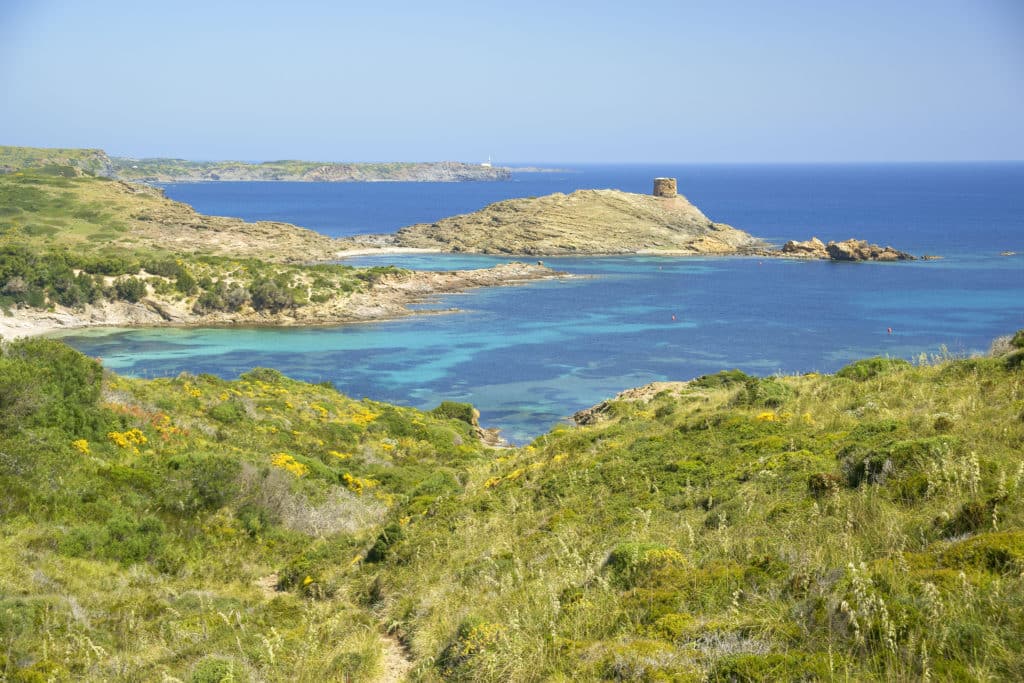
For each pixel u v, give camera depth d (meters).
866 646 7.02
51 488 20.62
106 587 16.22
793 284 136.50
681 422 21.81
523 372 79.19
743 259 171.25
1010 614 6.75
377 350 89.94
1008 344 20.98
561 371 79.50
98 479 22.03
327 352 88.81
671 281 141.38
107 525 19.30
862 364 23.80
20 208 157.12
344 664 11.13
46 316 99.44
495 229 189.75
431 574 14.83
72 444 23.98
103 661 12.02
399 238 196.38
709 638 8.01
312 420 38.88
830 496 11.65
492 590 12.20
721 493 13.49
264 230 174.88
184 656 12.13
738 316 108.62
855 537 9.67
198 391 35.94
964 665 6.39
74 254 115.50
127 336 96.56
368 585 16.12
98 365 30.38
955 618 6.91
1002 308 110.12
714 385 37.41
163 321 105.06
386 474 31.97
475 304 120.00
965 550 8.01
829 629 7.32
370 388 73.00
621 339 94.88
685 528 12.22
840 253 165.38
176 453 26.61
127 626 13.87
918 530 9.32
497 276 141.50
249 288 109.00
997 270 147.25
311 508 24.50
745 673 7.01
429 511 19.88
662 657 7.84
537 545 14.10
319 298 109.94
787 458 14.21
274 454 29.73
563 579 11.30
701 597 9.12
